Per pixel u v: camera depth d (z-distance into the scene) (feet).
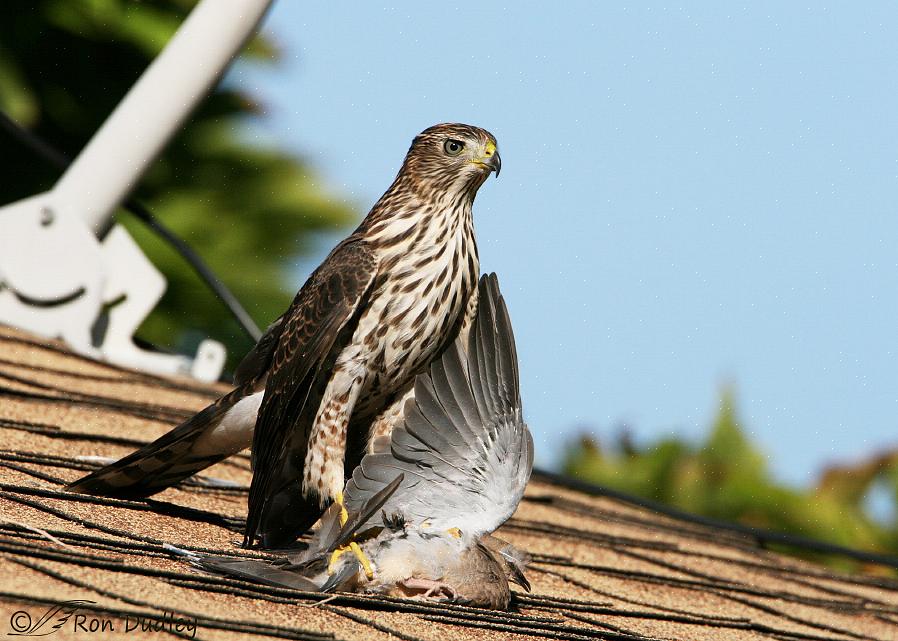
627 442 62.23
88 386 35.04
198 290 78.07
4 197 79.97
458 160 24.99
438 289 24.63
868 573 56.65
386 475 21.40
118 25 80.33
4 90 77.87
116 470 23.81
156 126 41.57
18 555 16.44
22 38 78.95
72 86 81.20
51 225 40.75
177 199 78.74
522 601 22.02
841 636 26.66
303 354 23.71
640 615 23.38
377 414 25.23
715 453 61.05
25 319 40.40
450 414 21.38
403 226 24.86
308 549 20.84
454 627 18.74
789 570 34.71
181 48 41.55
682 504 59.82
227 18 41.52
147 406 33.58
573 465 61.82
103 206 41.52
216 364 45.37
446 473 21.35
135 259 43.24
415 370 24.86
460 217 25.32
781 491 59.41
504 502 21.08
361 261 24.31
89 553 17.78
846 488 59.77
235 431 24.64
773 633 24.77
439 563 20.30
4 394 30.71
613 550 30.73
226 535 23.04
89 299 40.86
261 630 15.72
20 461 24.02
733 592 28.84
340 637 16.44
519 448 21.36
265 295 79.71
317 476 23.88
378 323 24.30
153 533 20.99
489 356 21.63
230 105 80.38
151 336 77.05
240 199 80.18
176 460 24.53
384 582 20.13
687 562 31.94
